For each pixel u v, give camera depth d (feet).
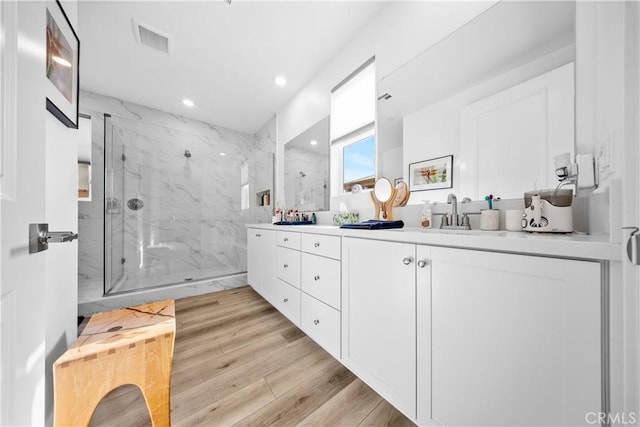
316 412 2.98
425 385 2.42
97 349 2.37
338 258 3.67
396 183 4.60
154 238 8.98
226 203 10.91
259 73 6.97
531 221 2.47
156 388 2.59
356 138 5.63
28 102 1.57
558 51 2.72
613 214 1.36
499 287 1.87
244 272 9.17
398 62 4.55
